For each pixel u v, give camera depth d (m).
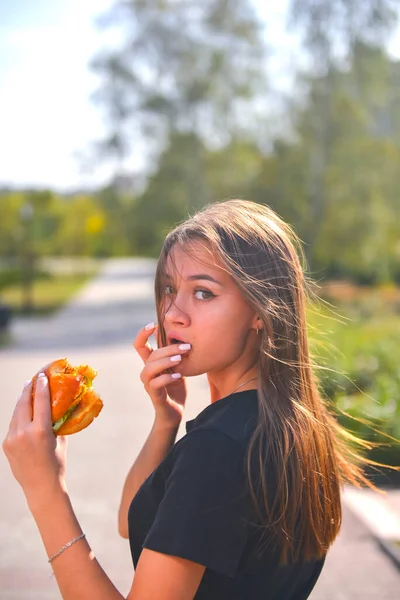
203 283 1.41
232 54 31.08
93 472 6.69
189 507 1.23
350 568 4.37
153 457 1.71
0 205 57.28
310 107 28.00
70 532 1.30
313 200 28.31
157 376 1.49
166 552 1.21
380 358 8.66
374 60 27.30
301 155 28.23
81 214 70.44
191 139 31.00
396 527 4.99
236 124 31.27
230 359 1.43
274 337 1.40
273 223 1.52
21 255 31.98
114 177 32.78
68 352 16.39
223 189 31.00
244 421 1.33
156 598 1.21
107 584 1.29
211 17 30.81
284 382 1.41
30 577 4.41
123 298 35.09
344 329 13.28
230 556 1.24
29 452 1.30
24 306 30.30
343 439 1.86
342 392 6.83
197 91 30.58
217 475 1.25
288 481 1.32
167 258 1.47
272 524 1.28
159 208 31.34
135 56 31.31
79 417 1.34
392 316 19.83
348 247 28.27
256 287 1.40
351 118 27.75
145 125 31.52
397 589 4.09
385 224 28.16
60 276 59.91
